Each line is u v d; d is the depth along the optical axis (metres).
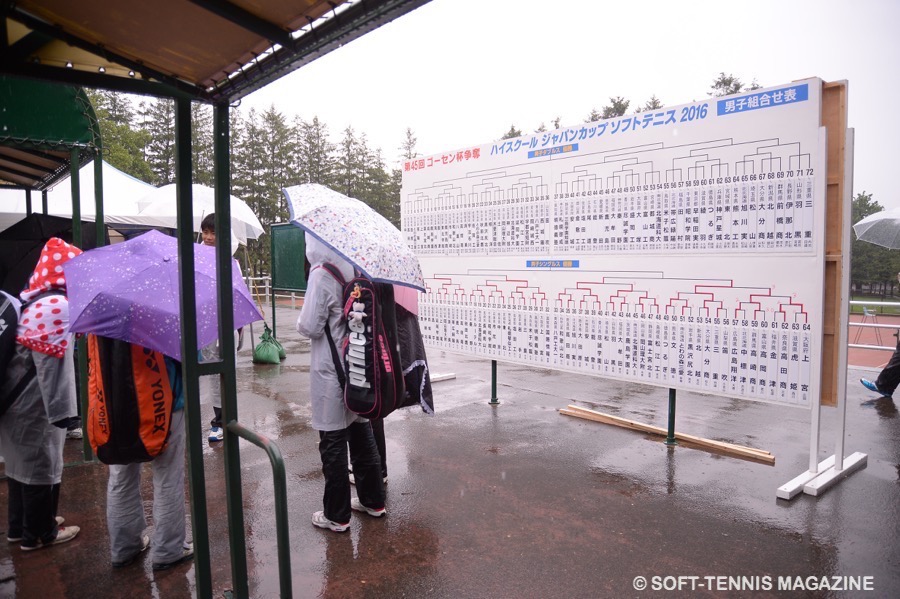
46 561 3.26
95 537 3.54
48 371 3.07
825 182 3.85
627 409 6.38
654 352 4.82
